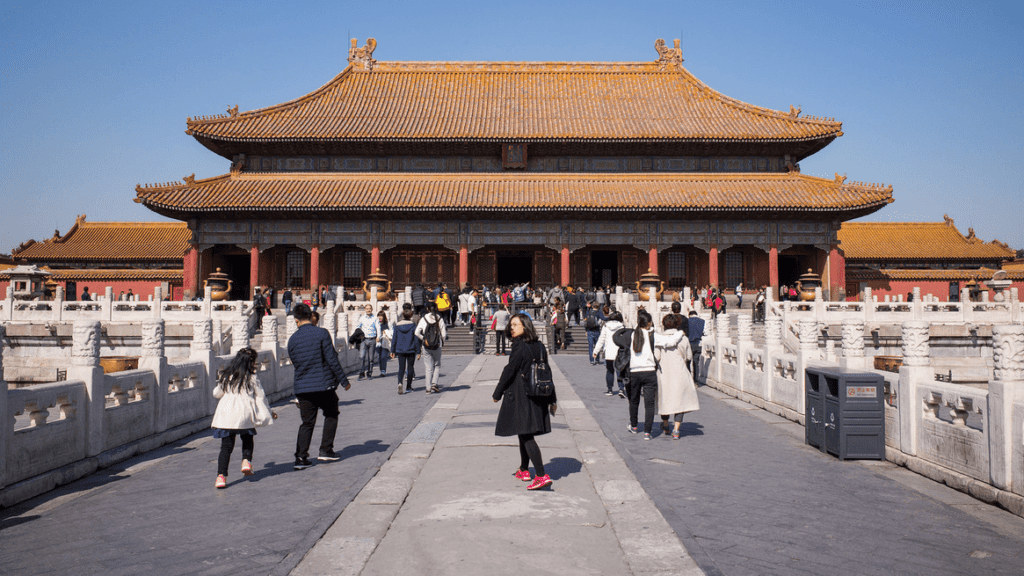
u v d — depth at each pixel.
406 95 64.12
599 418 14.38
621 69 67.38
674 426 12.66
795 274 60.91
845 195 54.38
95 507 8.45
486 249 60.03
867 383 10.76
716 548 6.73
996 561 6.47
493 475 9.49
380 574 6.00
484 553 6.46
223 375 9.48
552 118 59.97
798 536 7.12
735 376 18.64
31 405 9.30
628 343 13.38
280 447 12.20
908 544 6.92
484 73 67.25
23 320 33.09
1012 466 8.13
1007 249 62.78
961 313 30.78
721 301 40.50
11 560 6.61
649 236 56.66
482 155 59.97
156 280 61.16
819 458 10.85
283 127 57.66
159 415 12.48
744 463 10.47
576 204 53.34
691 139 56.59
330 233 56.62
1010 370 8.25
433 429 13.18
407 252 60.12
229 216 56.38
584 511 7.79
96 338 10.64
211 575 6.13
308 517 7.81
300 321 10.66
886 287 61.88
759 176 58.25
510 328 8.91
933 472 9.51
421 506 8.05
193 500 8.67
